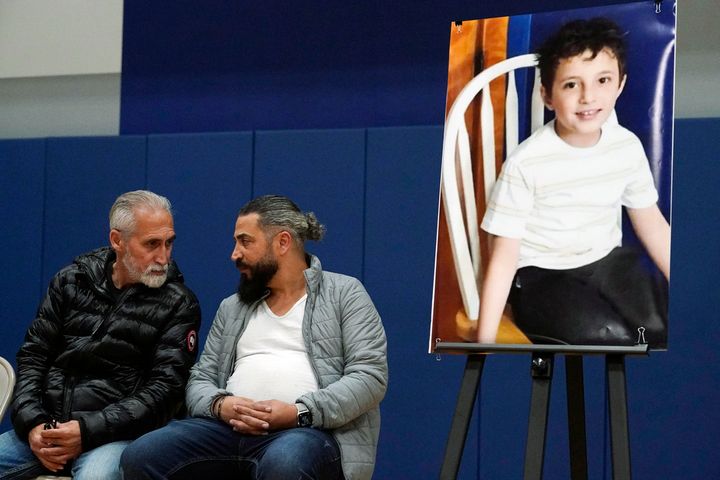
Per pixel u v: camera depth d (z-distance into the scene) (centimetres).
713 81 477
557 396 463
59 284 369
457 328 321
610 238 311
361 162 504
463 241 326
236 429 321
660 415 451
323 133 512
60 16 581
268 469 298
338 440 322
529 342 312
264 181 520
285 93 541
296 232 348
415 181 495
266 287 348
